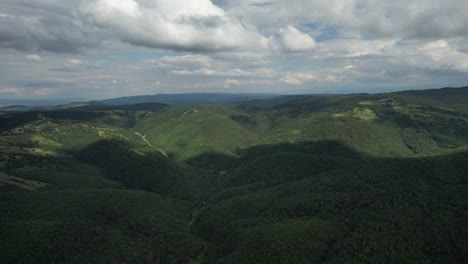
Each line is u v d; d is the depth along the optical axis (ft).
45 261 498.28
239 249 551.18
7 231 539.70
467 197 554.05
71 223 599.16
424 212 535.19
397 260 438.40
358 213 572.10
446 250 439.22
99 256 538.06
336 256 489.67
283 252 506.89
